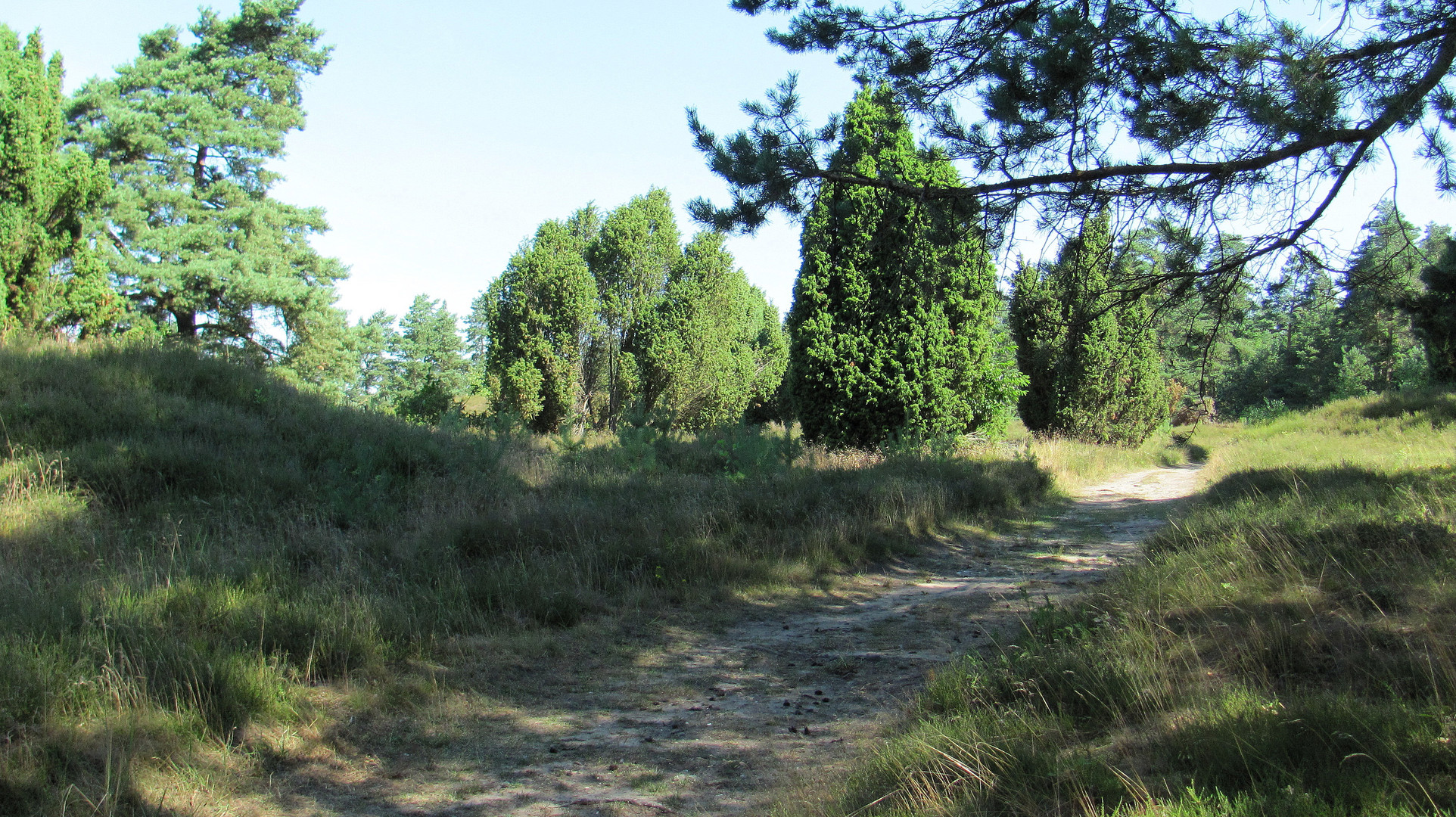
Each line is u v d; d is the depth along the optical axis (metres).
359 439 10.73
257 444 10.04
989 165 6.16
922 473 13.00
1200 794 2.91
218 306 28.47
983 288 17.44
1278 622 4.43
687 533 8.83
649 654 6.05
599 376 30.62
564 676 5.54
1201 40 5.50
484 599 6.62
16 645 4.28
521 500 9.38
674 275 30.69
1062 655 4.50
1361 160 5.69
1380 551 5.43
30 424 9.12
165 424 9.91
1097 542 10.48
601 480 11.08
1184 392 44.81
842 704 5.04
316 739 4.32
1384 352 10.75
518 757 4.28
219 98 29.03
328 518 8.18
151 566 5.99
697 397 29.78
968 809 3.13
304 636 5.14
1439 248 8.10
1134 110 5.58
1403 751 2.98
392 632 5.64
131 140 26.97
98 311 15.45
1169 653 4.45
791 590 7.95
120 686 4.10
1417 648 3.90
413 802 3.76
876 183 6.24
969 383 17.47
